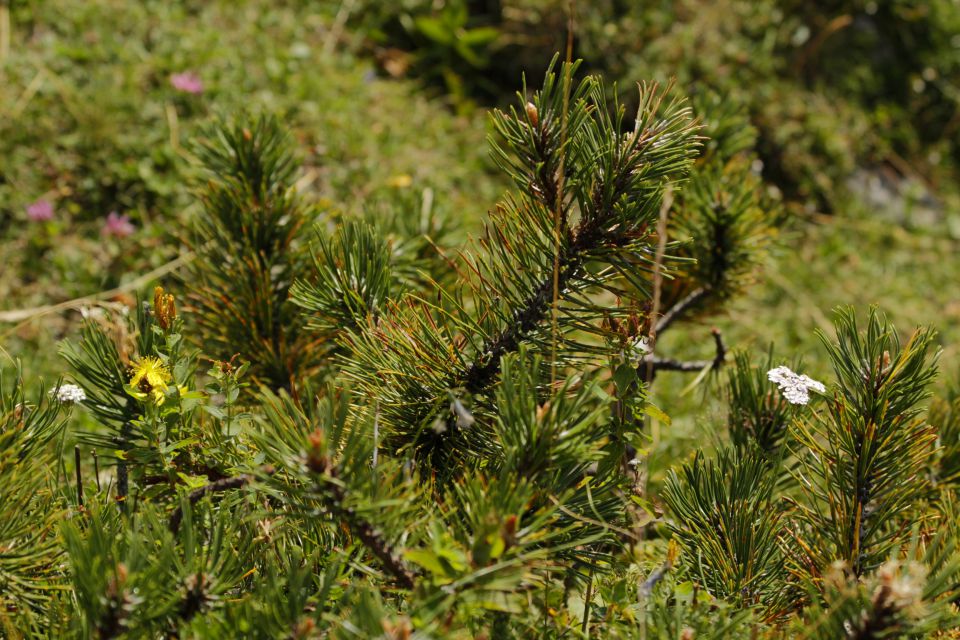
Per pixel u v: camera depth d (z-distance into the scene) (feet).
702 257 5.08
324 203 5.24
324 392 4.87
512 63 12.30
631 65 11.57
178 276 5.20
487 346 4.37
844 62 13.33
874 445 4.33
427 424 4.38
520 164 4.34
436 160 10.44
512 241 4.37
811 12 13.51
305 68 11.14
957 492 4.72
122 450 4.37
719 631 4.03
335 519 4.11
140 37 10.48
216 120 5.13
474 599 3.91
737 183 5.12
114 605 3.89
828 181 12.03
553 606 4.20
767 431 4.79
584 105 4.23
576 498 4.19
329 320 4.62
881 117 13.10
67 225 8.54
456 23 12.07
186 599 4.00
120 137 9.11
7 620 4.03
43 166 8.86
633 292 4.37
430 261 5.08
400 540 4.03
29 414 4.28
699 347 9.22
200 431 4.41
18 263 8.16
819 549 4.37
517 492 3.95
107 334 4.41
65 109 9.28
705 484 4.48
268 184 5.07
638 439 4.27
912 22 14.14
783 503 4.57
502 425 4.11
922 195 12.85
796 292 10.55
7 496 4.13
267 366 4.93
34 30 10.25
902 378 4.32
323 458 3.93
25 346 7.50
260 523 4.31
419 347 4.38
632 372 4.25
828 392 4.48
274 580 3.98
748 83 12.05
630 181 4.23
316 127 10.00
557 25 11.96
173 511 4.28
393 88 11.60
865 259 11.64
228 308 4.96
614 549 4.52
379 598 3.94
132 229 8.48
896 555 4.29
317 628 3.96
